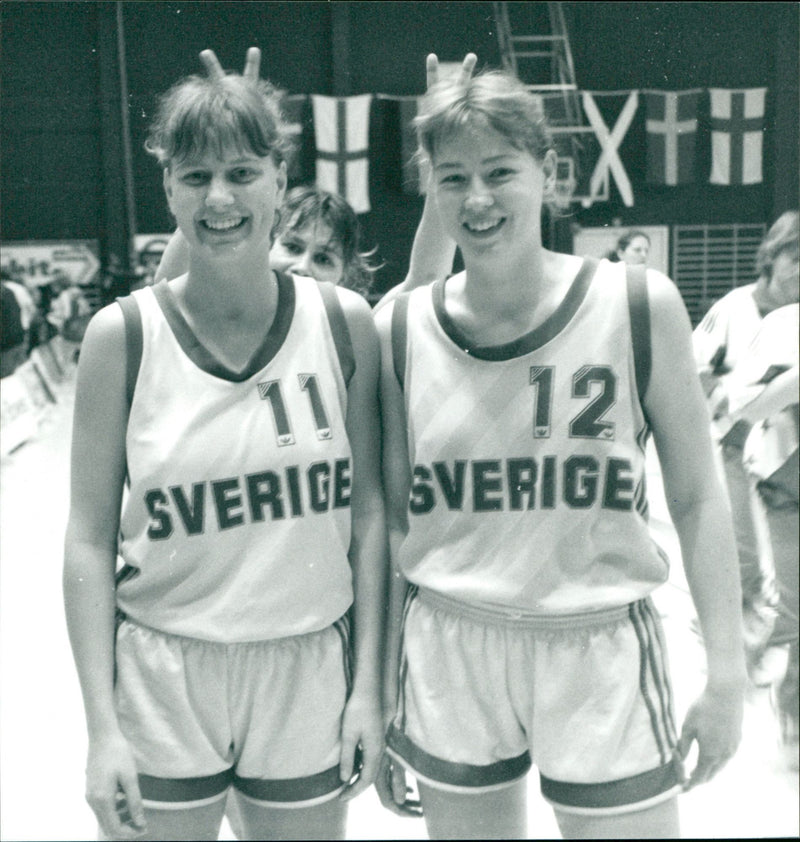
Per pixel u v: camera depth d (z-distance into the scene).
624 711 0.98
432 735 1.01
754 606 1.61
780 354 1.53
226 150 0.94
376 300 1.56
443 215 0.97
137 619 1.01
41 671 1.51
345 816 1.08
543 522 0.97
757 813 1.42
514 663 0.99
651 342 0.96
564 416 0.96
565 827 1.01
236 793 1.08
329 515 0.99
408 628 1.04
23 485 1.74
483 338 0.99
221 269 0.96
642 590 0.99
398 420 1.06
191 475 0.96
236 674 1.00
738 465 1.58
